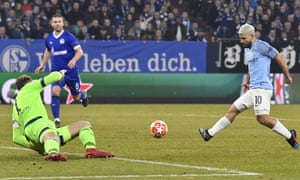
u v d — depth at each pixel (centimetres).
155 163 3434
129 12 9375
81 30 8894
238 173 3119
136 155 3778
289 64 8844
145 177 2977
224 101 8712
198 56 8644
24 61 8194
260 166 3369
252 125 5859
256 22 9631
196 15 10019
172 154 3838
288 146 4275
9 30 8731
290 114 7175
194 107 8056
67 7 9188
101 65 8419
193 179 2931
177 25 9306
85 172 3098
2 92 8181
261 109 3928
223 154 3853
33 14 8944
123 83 8475
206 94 8675
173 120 6291
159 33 9144
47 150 3425
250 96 3944
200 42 8644
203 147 4203
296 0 9919
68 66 5409
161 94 8581
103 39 8944
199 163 3459
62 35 5431
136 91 8519
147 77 8531
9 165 3309
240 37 3934
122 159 3572
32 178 2922
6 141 4462
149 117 6600
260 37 9550
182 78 8612
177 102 8606
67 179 2905
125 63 8481
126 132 5134
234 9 9656
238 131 5288
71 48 5431
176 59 8600
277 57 3909
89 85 8381
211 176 3020
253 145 4328
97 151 3594
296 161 3566
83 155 3734
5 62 8156
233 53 8719
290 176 3059
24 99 3444
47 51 5509
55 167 3241
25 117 3441
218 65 8706
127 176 2995
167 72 8588
